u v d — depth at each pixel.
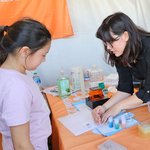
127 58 1.25
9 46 0.89
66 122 1.33
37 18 2.28
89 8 2.43
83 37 2.48
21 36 0.86
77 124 1.29
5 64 0.94
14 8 2.20
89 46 2.52
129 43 1.19
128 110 1.38
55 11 2.32
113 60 1.40
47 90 1.98
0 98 0.87
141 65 1.32
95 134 1.16
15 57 0.92
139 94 1.36
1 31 0.95
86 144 1.06
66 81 1.77
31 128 1.03
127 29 1.16
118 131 1.16
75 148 1.03
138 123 1.21
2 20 2.18
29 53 0.88
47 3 2.28
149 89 1.30
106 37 1.17
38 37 0.87
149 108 1.37
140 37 1.21
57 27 2.36
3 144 1.08
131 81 1.50
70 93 1.82
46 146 1.10
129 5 2.50
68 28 2.39
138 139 1.06
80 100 1.68
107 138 1.09
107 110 1.37
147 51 1.23
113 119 1.25
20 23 0.89
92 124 1.27
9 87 0.86
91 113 1.42
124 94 1.50
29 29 0.87
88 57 2.55
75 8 2.40
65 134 1.18
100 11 2.45
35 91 1.00
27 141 0.87
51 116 1.50
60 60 2.48
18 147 0.87
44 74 2.46
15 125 0.85
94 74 1.99
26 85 0.91
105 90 1.75
